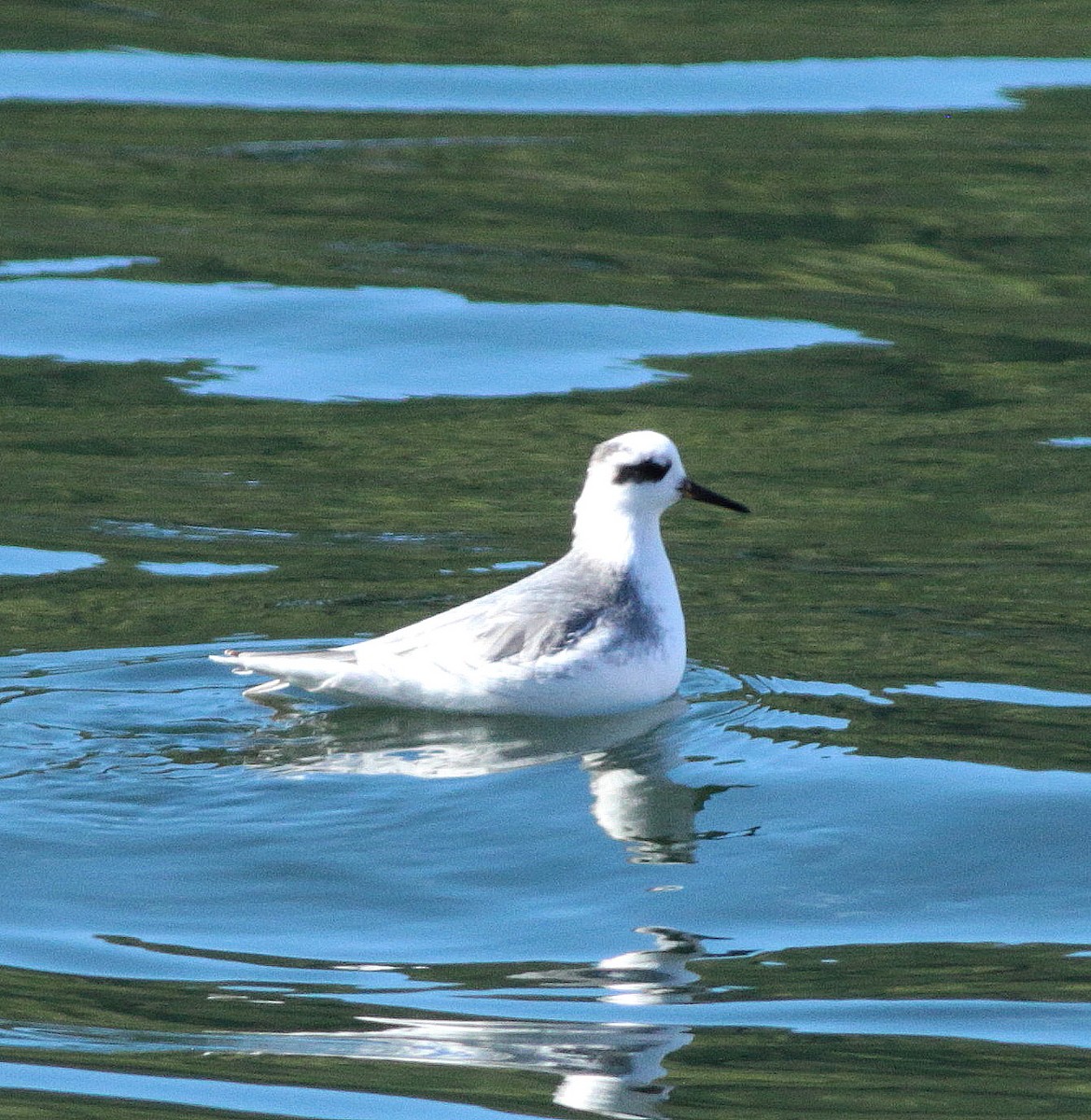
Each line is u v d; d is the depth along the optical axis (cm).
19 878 1084
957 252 2462
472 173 2694
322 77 3080
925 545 1669
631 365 2130
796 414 1994
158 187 2617
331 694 1337
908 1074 906
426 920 1062
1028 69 3128
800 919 1073
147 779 1198
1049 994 990
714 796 1206
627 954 1030
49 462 1831
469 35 3312
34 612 1476
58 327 2177
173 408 1984
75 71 3072
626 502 1342
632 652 1316
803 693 1368
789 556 1645
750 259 2433
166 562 1595
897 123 2906
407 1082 898
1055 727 1309
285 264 2372
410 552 1630
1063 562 1627
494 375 2098
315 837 1138
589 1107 877
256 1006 967
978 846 1152
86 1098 876
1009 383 2088
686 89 3041
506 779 1219
